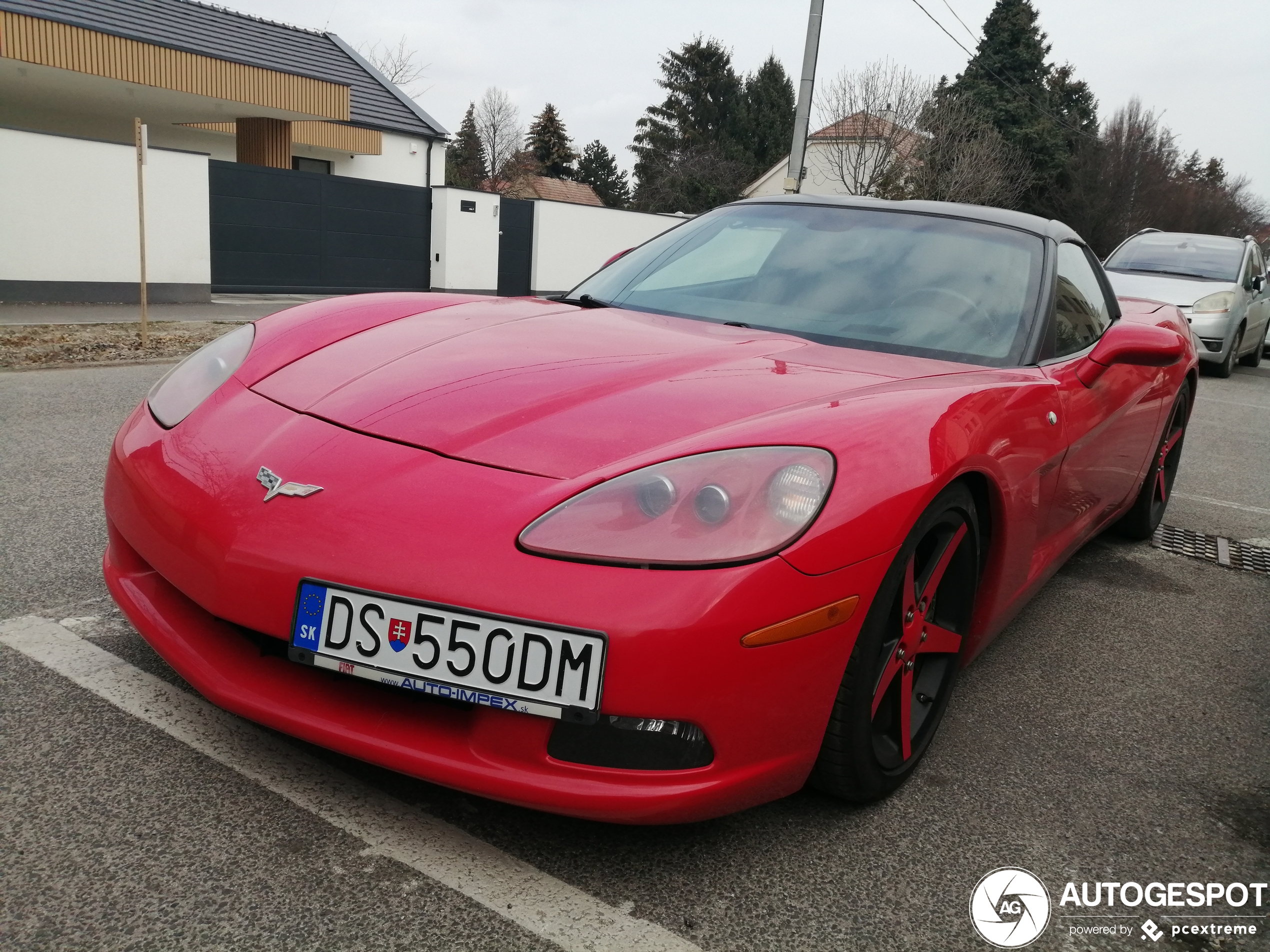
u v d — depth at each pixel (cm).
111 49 1240
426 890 147
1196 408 812
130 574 184
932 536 182
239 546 156
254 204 1407
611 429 163
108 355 690
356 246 1555
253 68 1390
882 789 179
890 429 166
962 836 176
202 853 150
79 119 1569
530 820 167
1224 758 216
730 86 5347
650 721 144
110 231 1109
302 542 153
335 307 236
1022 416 201
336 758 179
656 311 248
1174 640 290
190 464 174
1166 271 1055
